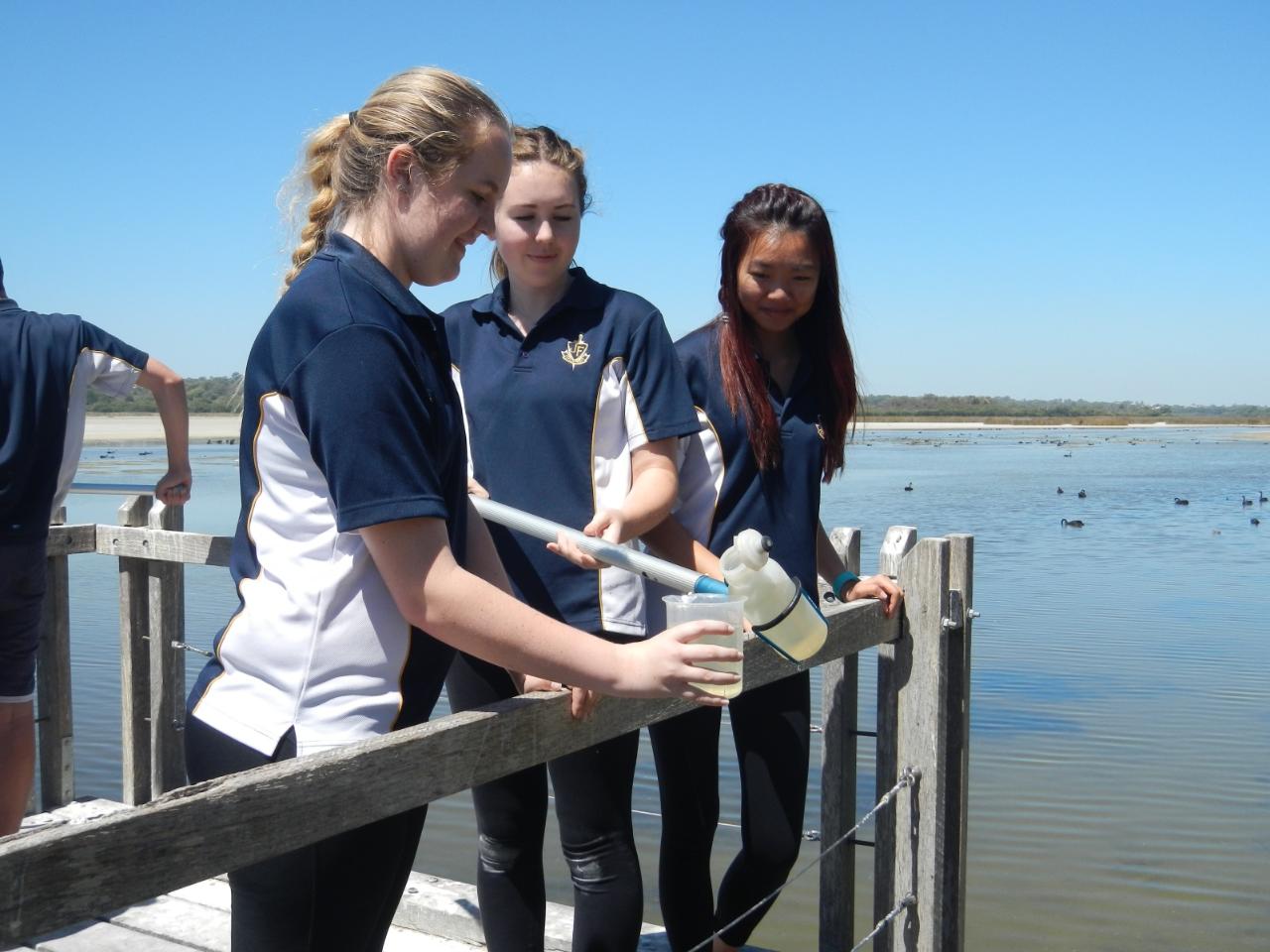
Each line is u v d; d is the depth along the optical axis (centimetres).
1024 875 524
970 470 4459
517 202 221
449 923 291
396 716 146
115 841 102
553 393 226
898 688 265
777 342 266
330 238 145
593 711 165
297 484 141
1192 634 1031
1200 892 507
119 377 292
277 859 141
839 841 254
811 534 262
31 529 272
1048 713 770
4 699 279
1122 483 3584
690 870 257
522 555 226
